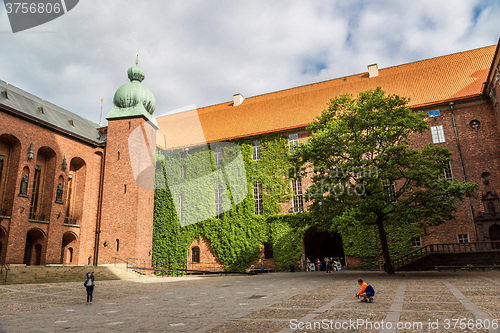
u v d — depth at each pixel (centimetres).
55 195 3059
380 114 2006
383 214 2069
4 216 2609
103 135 3706
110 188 3322
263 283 1850
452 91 2975
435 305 909
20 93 3316
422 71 3281
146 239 3278
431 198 1908
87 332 731
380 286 1435
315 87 3809
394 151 1933
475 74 3034
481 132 2777
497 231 2569
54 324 840
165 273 3297
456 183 1908
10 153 2830
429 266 2403
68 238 3294
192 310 1002
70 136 3272
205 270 3269
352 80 3612
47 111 3250
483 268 2216
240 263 3178
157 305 1148
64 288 1755
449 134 2866
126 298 1375
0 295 1472
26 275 2098
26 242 2958
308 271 2944
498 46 2273
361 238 2869
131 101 3528
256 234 3181
